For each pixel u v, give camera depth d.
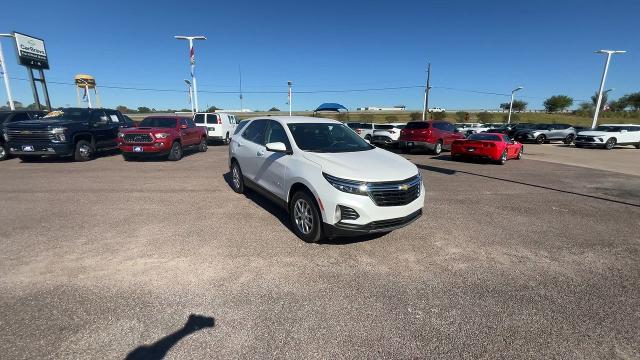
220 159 12.88
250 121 6.79
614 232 5.29
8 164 10.71
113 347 2.49
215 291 3.26
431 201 6.99
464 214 6.07
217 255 4.05
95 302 3.03
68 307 2.94
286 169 4.81
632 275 3.83
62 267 3.65
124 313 2.88
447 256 4.22
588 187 8.95
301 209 4.58
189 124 14.09
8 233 4.61
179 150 12.46
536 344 2.66
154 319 2.82
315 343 2.59
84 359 2.37
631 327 2.89
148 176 8.97
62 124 10.73
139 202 6.32
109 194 6.88
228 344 2.55
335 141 5.34
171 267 3.72
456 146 13.93
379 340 2.65
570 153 20.12
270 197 5.43
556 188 8.67
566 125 29.88
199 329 2.71
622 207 6.84
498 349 2.59
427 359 2.47
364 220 3.99
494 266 3.98
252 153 6.04
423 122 16.56
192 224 5.13
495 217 5.93
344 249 4.33
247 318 2.87
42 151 10.45
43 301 3.02
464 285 3.52
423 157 15.56
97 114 12.55
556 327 2.87
